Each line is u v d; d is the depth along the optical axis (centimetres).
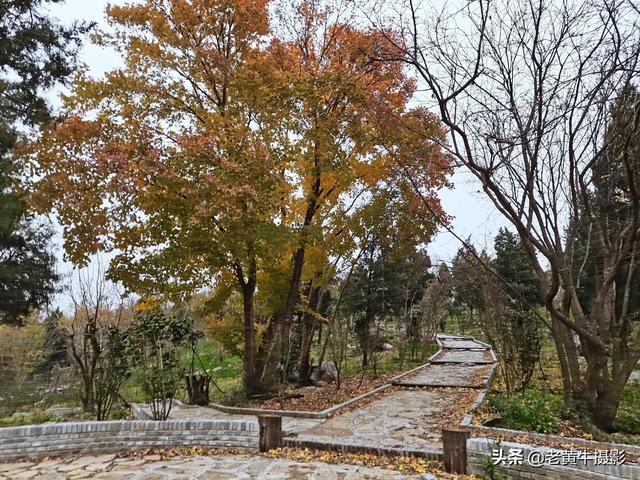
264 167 1045
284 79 1144
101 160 966
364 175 1352
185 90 1229
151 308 1202
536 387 1171
